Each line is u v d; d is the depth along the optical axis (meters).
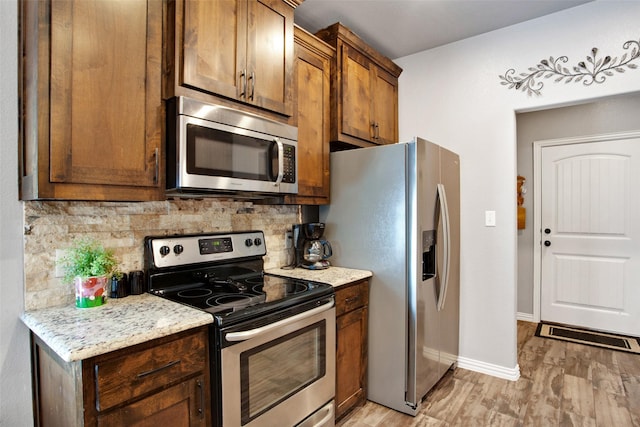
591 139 3.58
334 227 2.44
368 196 2.28
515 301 2.57
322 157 2.34
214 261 1.86
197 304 1.47
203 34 1.53
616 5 2.22
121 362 1.07
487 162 2.66
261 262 2.16
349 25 2.54
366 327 2.25
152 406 1.15
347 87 2.43
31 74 1.20
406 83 3.04
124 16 1.33
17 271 1.33
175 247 1.71
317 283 1.89
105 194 1.28
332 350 1.87
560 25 2.39
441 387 2.44
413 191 2.11
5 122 1.31
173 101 1.44
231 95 1.64
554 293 3.80
